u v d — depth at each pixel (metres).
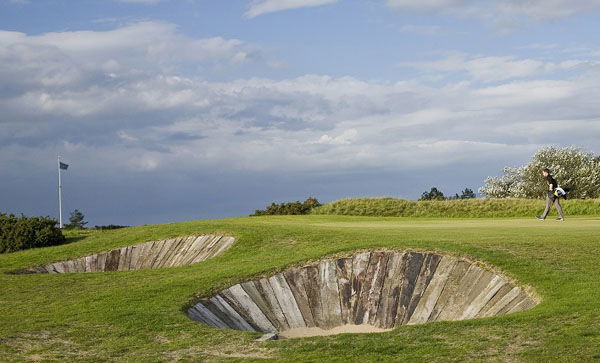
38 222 30.52
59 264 25.75
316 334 16.11
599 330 11.45
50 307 16.50
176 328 13.97
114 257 26.12
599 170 55.03
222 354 12.11
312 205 49.47
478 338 11.81
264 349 12.34
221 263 21.20
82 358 12.04
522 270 15.96
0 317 15.54
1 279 21.39
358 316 16.61
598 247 17.73
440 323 13.16
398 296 16.78
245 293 17.30
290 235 24.09
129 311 15.36
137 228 31.14
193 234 26.58
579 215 38.94
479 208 43.25
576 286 14.49
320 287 17.73
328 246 21.28
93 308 15.95
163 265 25.06
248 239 24.09
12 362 11.80
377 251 18.88
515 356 10.59
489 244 18.50
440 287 16.59
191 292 16.86
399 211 44.53
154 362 11.67
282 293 17.52
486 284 15.95
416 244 18.84
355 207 45.78
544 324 12.20
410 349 11.53
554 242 18.47
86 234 32.81
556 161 55.84
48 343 13.11
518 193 56.38
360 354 11.47
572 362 10.03
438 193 68.00
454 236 20.56
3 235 29.81
